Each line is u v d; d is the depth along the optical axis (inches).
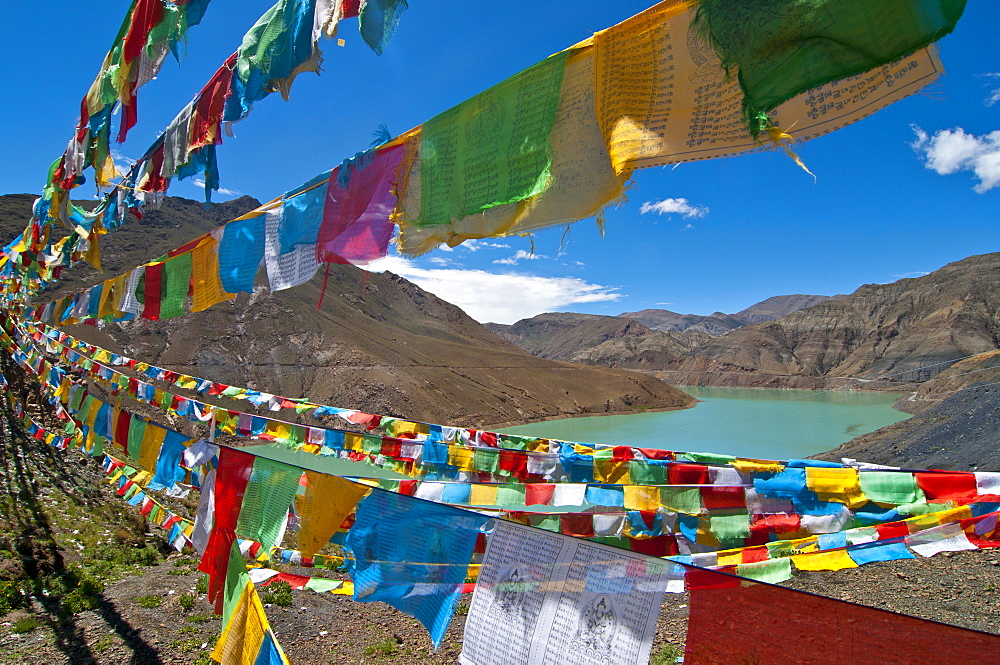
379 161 114.7
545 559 88.0
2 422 668.1
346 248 122.7
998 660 58.9
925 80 52.7
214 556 147.9
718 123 65.5
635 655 75.2
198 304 184.7
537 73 85.0
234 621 133.6
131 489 340.8
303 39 130.6
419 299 6579.7
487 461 215.5
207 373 2655.0
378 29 105.8
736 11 61.9
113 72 199.3
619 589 80.0
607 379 4579.2
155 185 220.2
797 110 59.2
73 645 282.7
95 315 309.6
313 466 997.8
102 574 379.9
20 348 622.2
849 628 66.6
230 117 161.6
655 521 161.0
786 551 149.3
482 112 93.8
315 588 191.0
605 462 188.4
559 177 81.5
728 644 72.2
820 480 156.7
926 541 143.6
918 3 50.3
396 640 340.5
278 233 145.6
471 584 111.7
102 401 307.4
